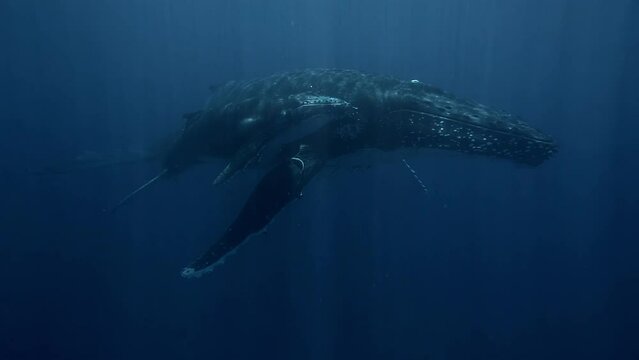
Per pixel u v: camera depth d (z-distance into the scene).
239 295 17.42
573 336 18.36
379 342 16.91
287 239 15.80
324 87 8.37
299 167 6.73
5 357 16.98
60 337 17.78
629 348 17.77
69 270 20.48
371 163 8.84
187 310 18.00
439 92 8.27
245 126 8.52
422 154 8.02
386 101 7.81
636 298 20.09
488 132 7.40
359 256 17.53
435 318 17.88
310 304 16.84
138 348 17.31
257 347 16.72
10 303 19.11
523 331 18.16
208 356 16.73
